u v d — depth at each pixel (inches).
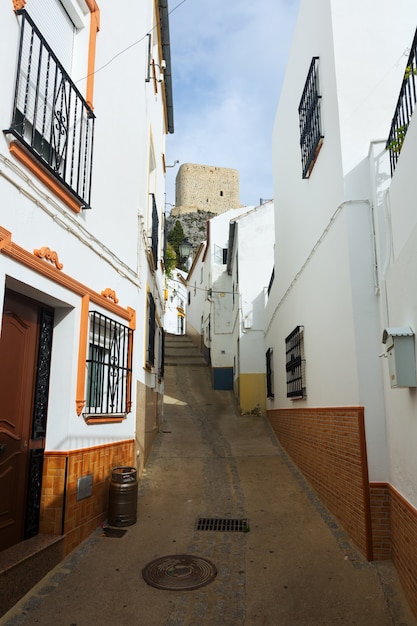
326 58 247.6
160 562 187.6
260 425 515.2
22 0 155.9
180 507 253.4
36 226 166.4
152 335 368.8
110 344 227.8
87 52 214.8
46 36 191.0
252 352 605.9
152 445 386.3
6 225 148.7
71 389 190.5
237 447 410.6
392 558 186.2
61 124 183.0
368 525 191.0
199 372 868.0
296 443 343.9
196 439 436.5
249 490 285.7
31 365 180.2
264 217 637.9
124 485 222.5
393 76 226.2
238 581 174.7
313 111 268.2
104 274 229.9
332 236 238.4
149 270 344.8
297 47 325.4
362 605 158.4
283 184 399.2
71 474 188.9
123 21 268.7
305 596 164.7
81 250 203.3
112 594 162.6
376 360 202.1
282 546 205.5
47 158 186.5
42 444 185.2
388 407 191.3
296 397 338.0
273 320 486.6
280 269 425.7
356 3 235.0
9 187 150.2
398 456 176.1
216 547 204.2
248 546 205.8
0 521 161.9
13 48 154.3
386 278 188.4
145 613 152.6
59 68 179.0
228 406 649.0
